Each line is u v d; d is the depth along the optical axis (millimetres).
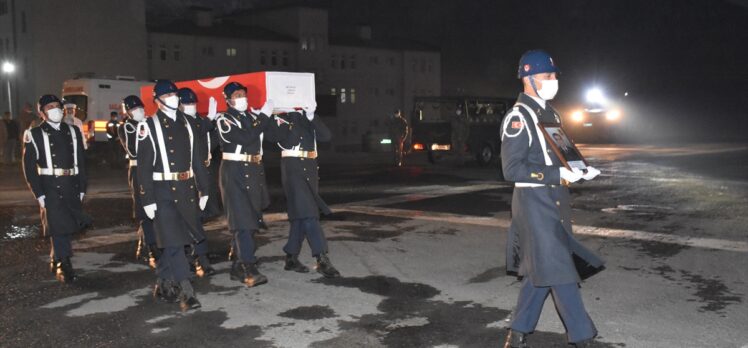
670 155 23578
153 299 6195
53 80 43844
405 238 8852
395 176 17562
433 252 7988
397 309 5773
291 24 55188
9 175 19797
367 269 7199
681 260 7406
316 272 7086
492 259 7605
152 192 5688
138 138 5691
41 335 5230
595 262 4273
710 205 11445
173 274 5859
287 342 5008
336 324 5402
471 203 12109
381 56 61375
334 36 60656
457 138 20203
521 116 4141
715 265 7152
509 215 10688
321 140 7105
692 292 6148
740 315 5465
